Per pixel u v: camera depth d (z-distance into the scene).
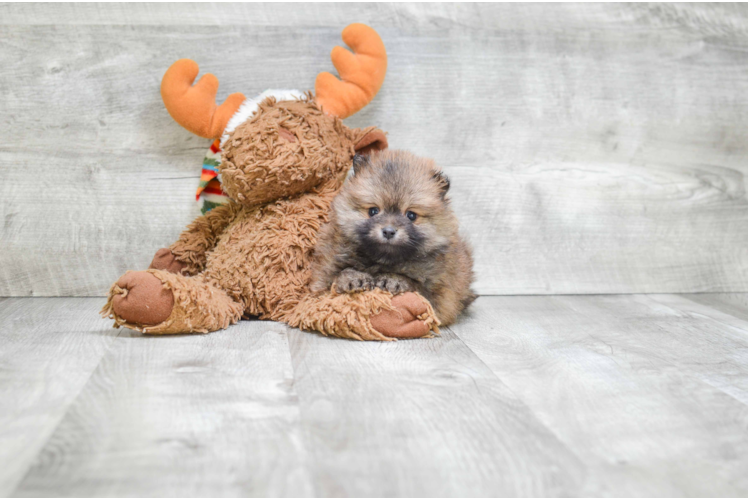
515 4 2.78
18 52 2.50
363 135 2.37
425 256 2.07
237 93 2.45
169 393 1.46
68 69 2.53
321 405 1.42
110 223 2.62
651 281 2.96
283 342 1.93
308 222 2.19
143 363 1.68
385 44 2.70
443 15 2.73
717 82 2.92
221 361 1.71
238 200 2.21
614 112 2.87
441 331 2.15
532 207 2.86
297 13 2.65
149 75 2.58
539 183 2.85
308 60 2.67
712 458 1.24
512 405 1.46
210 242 2.38
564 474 1.15
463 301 2.33
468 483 1.10
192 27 2.59
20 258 2.57
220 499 1.03
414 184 2.05
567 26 2.81
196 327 1.98
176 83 2.35
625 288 2.94
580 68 2.83
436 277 2.10
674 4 2.86
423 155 2.77
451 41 2.74
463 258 2.28
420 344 1.96
